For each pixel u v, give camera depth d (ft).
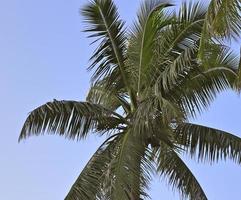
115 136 55.16
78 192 52.19
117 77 56.70
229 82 53.88
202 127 55.01
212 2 35.04
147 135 52.44
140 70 56.29
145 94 55.47
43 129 53.01
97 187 52.24
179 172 54.65
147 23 56.29
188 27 54.90
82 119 53.47
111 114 54.39
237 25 34.86
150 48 56.18
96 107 53.67
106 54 56.08
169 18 55.98
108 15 55.77
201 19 54.39
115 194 49.21
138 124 49.83
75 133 53.83
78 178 53.01
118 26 55.98
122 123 55.26
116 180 49.65
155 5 56.03
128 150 51.37
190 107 54.85
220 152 54.44
